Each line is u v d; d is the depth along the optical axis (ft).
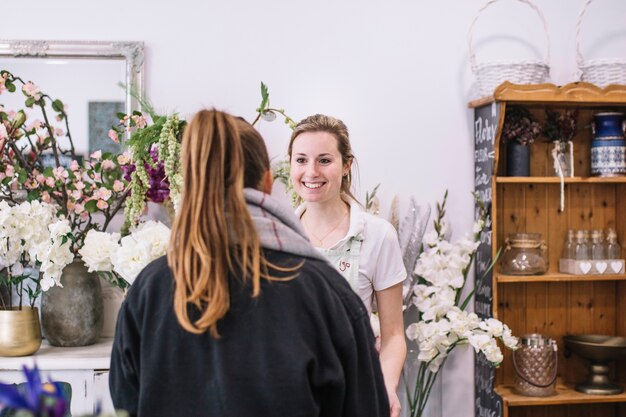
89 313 8.83
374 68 10.36
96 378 8.26
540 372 9.97
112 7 9.88
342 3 10.27
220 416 3.90
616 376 10.98
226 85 10.08
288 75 10.19
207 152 4.06
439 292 9.55
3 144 8.86
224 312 3.92
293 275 4.09
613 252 10.48
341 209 7.46
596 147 10.44
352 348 4.17
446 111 10.52
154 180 8.68
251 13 10.11
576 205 10.94
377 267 7.30
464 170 10.58
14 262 8.36
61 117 9.65
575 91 9.85
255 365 3.93
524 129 10.21
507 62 9.81
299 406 3.90
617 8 10.84
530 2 10.36
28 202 8.64
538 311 10.91
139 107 9.78
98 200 8.92
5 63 9.61
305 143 7.18
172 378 4.02
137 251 7.41
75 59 9.68
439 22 10.47
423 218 10.03
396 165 10.43
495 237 9.96
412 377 9.78
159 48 9.96
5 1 9.72
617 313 11.02
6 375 8.16
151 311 4.14
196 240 3.95
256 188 4.36
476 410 10.57
